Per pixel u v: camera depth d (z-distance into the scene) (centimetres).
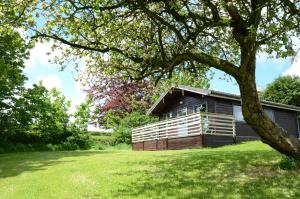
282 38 915
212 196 828
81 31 1043
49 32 1003
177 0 988
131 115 3912
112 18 1018
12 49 2861
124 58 1192
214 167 1186
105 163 1508
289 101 4475
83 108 3544
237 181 969
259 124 982
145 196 854
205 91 2528
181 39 996
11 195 989
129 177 1113
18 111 3197
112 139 3809
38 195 953
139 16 1137
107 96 4378
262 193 834
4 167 1716
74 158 1945
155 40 1162
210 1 965
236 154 1463
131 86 4138
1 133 3136
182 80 1391
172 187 937
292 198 788
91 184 1039
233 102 2766
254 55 948
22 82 3192
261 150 1617
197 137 2309
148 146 2916
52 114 3422
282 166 1049
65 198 891
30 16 946
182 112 3014
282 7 930
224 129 2483
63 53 1159
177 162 1366
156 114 3341
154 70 1085
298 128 3216
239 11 984
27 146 3119
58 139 3459
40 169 1525
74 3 895
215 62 970
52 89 3469
